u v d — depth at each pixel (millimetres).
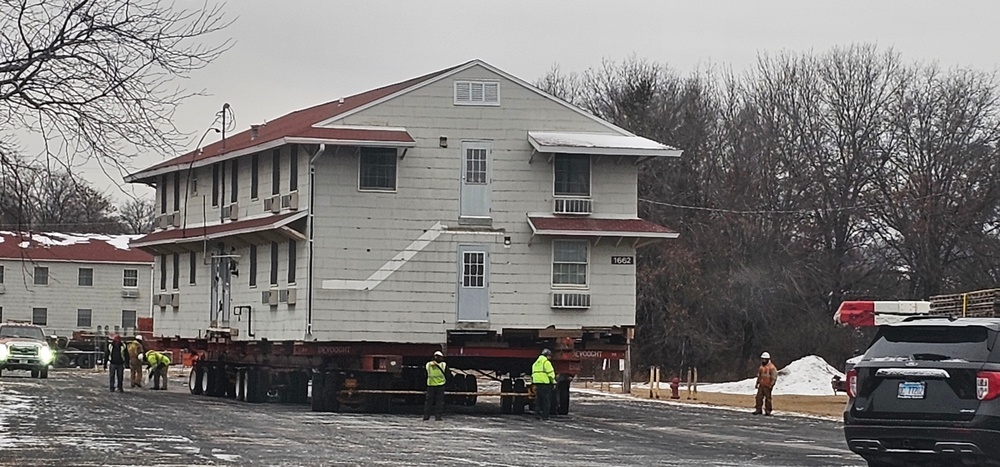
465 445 25469
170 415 33000
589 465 21500
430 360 39094
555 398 37781
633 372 72188
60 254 91438
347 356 38250
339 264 38531
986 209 67938
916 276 69562
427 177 39281
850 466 22234
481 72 39844
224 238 43750
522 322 39375
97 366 83438
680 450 25391
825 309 71875
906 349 18328
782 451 25531
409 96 39406
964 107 69812
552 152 39000
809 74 74500
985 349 17812
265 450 23234
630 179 40312
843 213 71438
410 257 38875
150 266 93625
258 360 42438
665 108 78250
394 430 29516
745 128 75375
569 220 39688
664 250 72188
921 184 69562
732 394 52750
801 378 55188
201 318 48906
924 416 17828
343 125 39062
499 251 39438
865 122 72250
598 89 83625
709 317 72250
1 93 20578
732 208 72875
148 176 53562
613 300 39969
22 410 33625
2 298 90375
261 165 43219
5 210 22031
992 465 17719
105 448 22828
